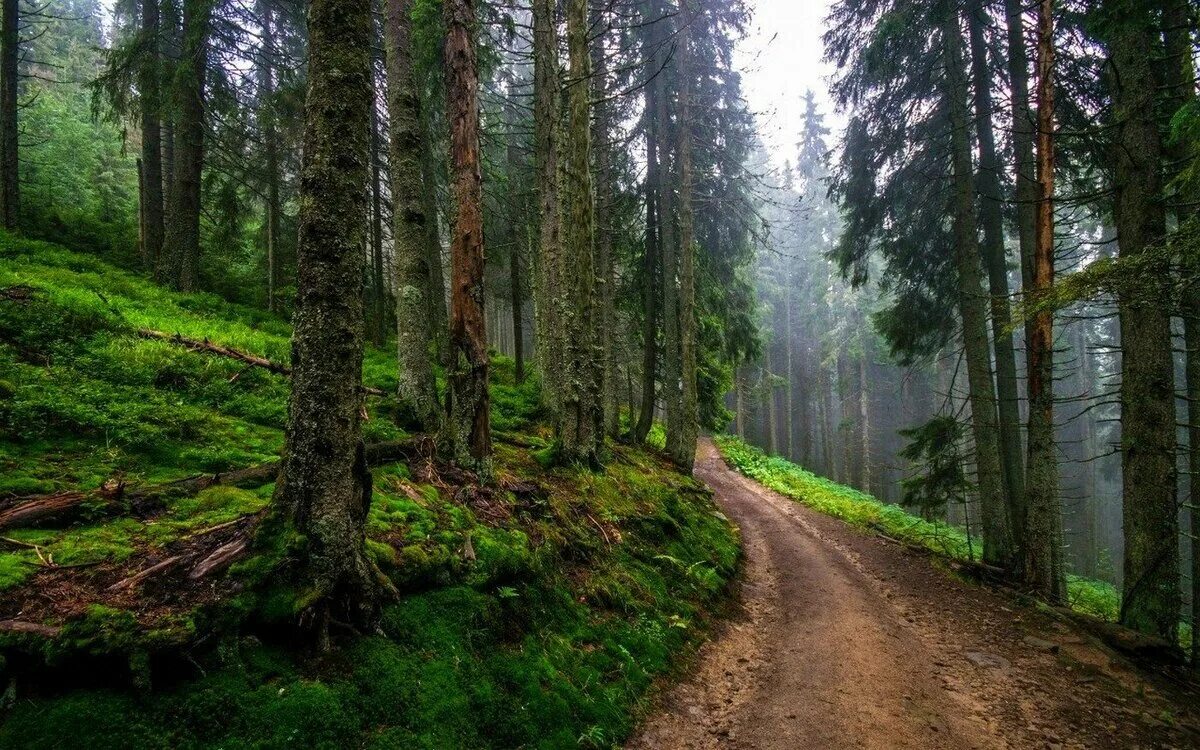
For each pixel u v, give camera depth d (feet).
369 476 12.92
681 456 50.80
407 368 25.00
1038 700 19.63
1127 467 26.89
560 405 31.37
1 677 8.38
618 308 63.93
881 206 47.03
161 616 9.75
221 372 24.16
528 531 20.06
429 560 14.85
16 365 18.47
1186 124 20.58
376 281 54.03
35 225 50.80
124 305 32.24
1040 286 25.32
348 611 12.17
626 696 16.40
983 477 39.01
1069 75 35.19
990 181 43.65
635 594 21.98
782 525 47.62
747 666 20.81
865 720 17.33
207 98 46.85
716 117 54.95
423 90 42.39
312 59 12.49
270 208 59.11
